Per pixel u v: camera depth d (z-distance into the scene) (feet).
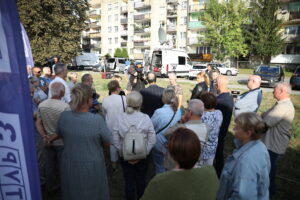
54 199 10.43
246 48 106.83
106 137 7.38
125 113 8.98
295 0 104.47
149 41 155.63
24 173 4.74
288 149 16.74
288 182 12.37
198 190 4.42
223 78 11.99
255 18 101.60
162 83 52.85
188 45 137.49
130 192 9.21
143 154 8.48
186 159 4.44
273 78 48.37
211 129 9.18
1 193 4.94
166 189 4.33
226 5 103.35
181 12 140.67
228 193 6.01
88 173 7.07
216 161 12.07
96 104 14.69
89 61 108.99
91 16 193.36
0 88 4.53
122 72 92.12
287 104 9.28
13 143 4.70
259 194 5.72
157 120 9.75
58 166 10.71
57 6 78.79
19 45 4.31
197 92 16.24
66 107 9.48
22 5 71.82
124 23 171.22
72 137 7.03
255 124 5.89
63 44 82.17
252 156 5.64
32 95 13.65
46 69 16.74
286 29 109.19
